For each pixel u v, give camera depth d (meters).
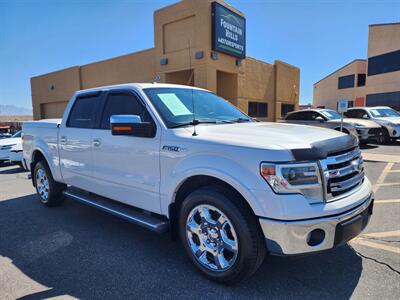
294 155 2.29
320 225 2.29
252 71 18.23
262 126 3.17
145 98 3.33
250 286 2.68
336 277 2.80
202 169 2.63
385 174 7.16
